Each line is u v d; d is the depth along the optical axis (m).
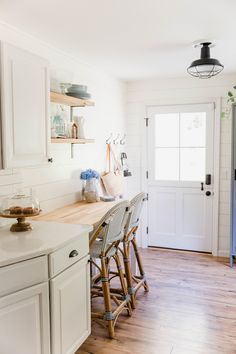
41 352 1.92
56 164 3.15
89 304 2.40
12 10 2.21
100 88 4.01
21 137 2.19
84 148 3.65
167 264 4.16
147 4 2.14
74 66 3.41
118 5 2.15
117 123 4.52
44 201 2.97
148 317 2.87
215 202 4.48
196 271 3.93
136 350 2.42
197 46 3.03
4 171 2.51
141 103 4.73
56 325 2.00
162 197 4.77
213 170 4.47
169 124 4.64
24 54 2.18
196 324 2.76
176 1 2.10
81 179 3.53
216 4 2.14
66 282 2.10
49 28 2.56
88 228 2.33
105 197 3.60
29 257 1.81
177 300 3.19
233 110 3.88
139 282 3.24
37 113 2.34
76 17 2.34
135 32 2.66
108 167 4.25
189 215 4.65
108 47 3.05
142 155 4.80
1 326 1.73
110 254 2.73
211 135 4.44
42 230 2.27
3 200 2.28
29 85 2.24
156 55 3.32
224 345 2.47
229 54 3.32
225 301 3.16
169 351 2.40
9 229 2.30
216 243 4.49
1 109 2.03
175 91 4.55
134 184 4.87
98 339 2.56
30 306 1.85
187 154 4.59
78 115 3.50
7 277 1.74
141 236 4.86
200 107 4.45
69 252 2.12
